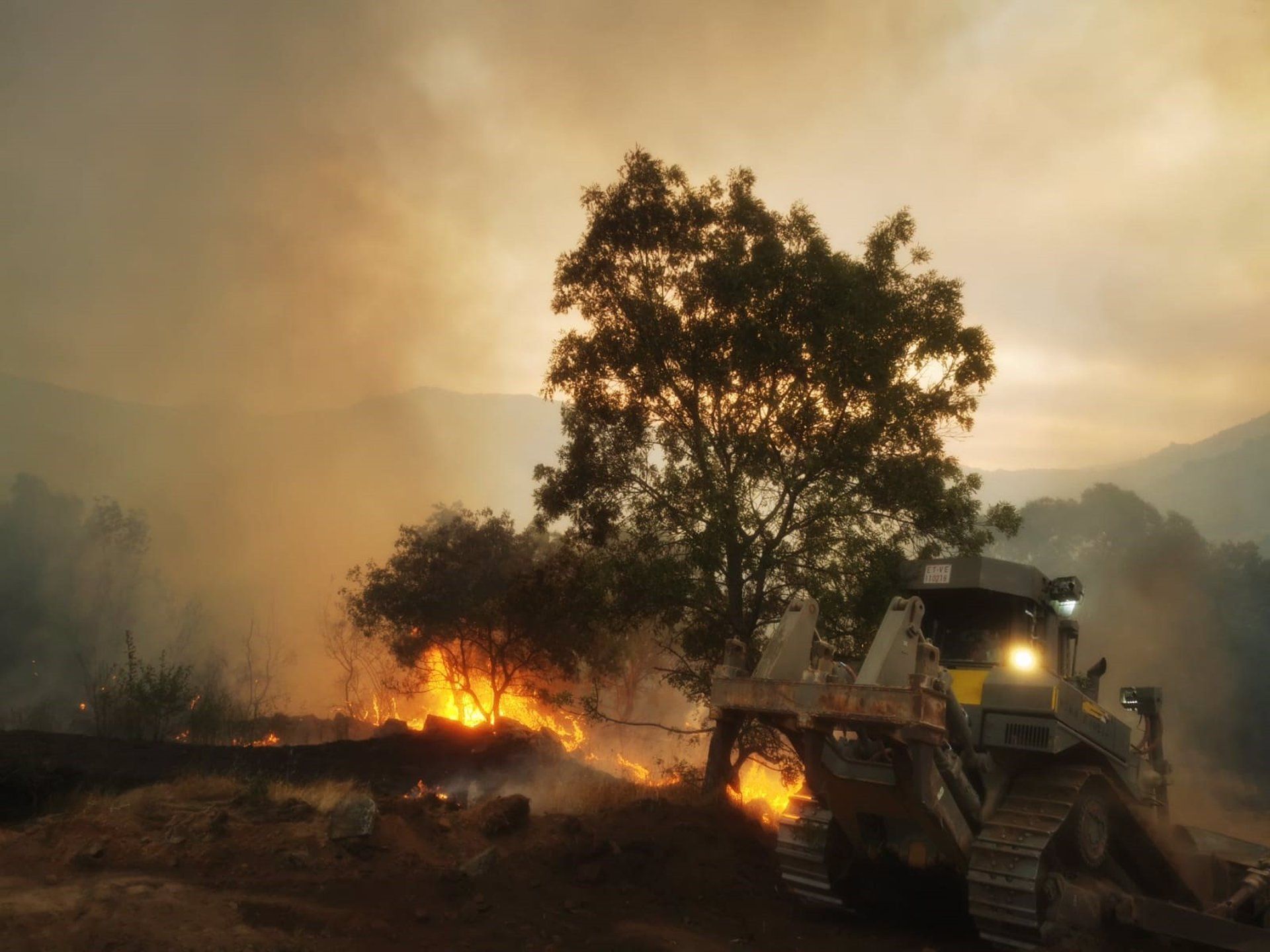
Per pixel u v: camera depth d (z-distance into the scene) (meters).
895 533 15.09
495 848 9.43
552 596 17.77
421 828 9.55
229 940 6.78
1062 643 10.83
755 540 15.38
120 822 8.81
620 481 16.56
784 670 9.12
